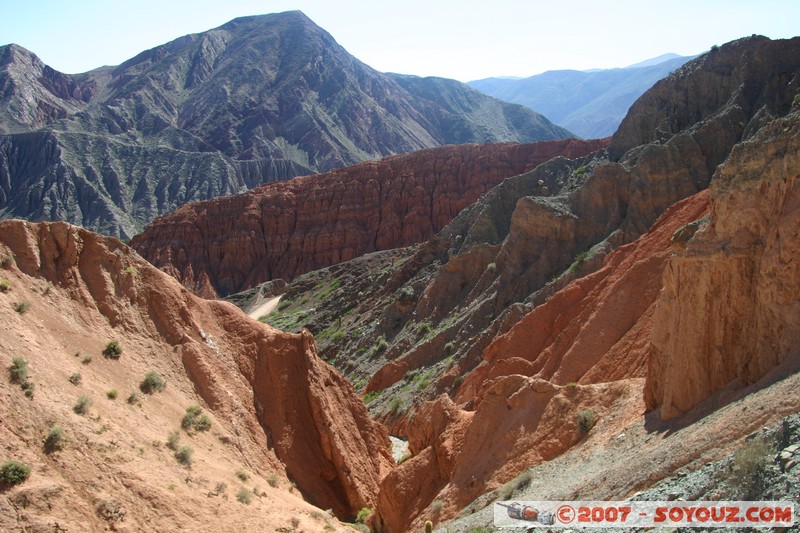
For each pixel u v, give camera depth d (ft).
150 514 71.20
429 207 458.50
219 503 78.59
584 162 257.75
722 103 224.53
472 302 216.54
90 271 104.63
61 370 84.58
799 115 75.61
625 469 67.51
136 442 80.89
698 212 143.13
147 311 108.06
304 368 119.34
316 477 108.99
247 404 109.70
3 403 71.61
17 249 97.55
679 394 78.89
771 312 71.10
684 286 82.02
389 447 136.87
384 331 247.29
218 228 495.00
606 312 134.82
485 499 86.53
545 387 100.12
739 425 59.36
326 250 462.19
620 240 192.13
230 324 120.57
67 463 70.64
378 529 105.19
